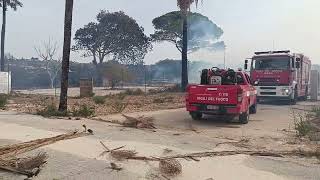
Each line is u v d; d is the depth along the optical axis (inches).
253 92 694.5
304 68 1123.3
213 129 501.4
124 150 324.5
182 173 273.7
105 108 732.7
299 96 1079.6
